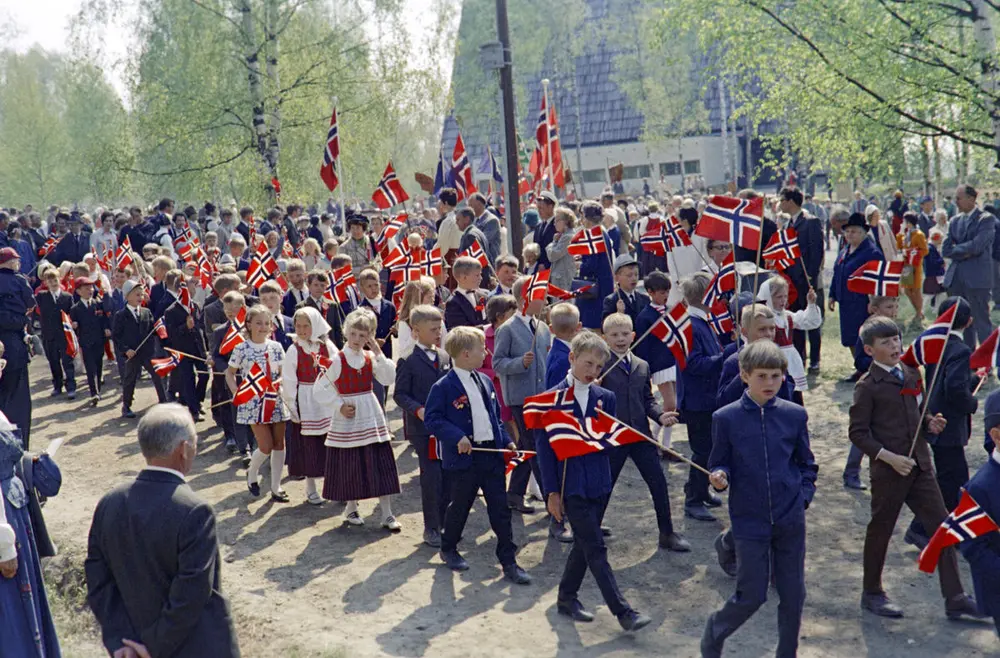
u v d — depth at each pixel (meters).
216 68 24.14
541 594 6.30
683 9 14.93
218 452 10.14
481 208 13.52
